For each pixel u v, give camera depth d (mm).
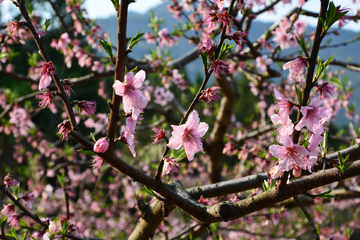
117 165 1090
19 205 1790
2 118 4566
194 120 1125
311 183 1146
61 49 3875
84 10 3879
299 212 7188
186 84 4539
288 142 1026
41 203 5746
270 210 3562
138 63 4254
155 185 1165
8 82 9422
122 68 967
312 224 1581
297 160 1037
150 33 4137
